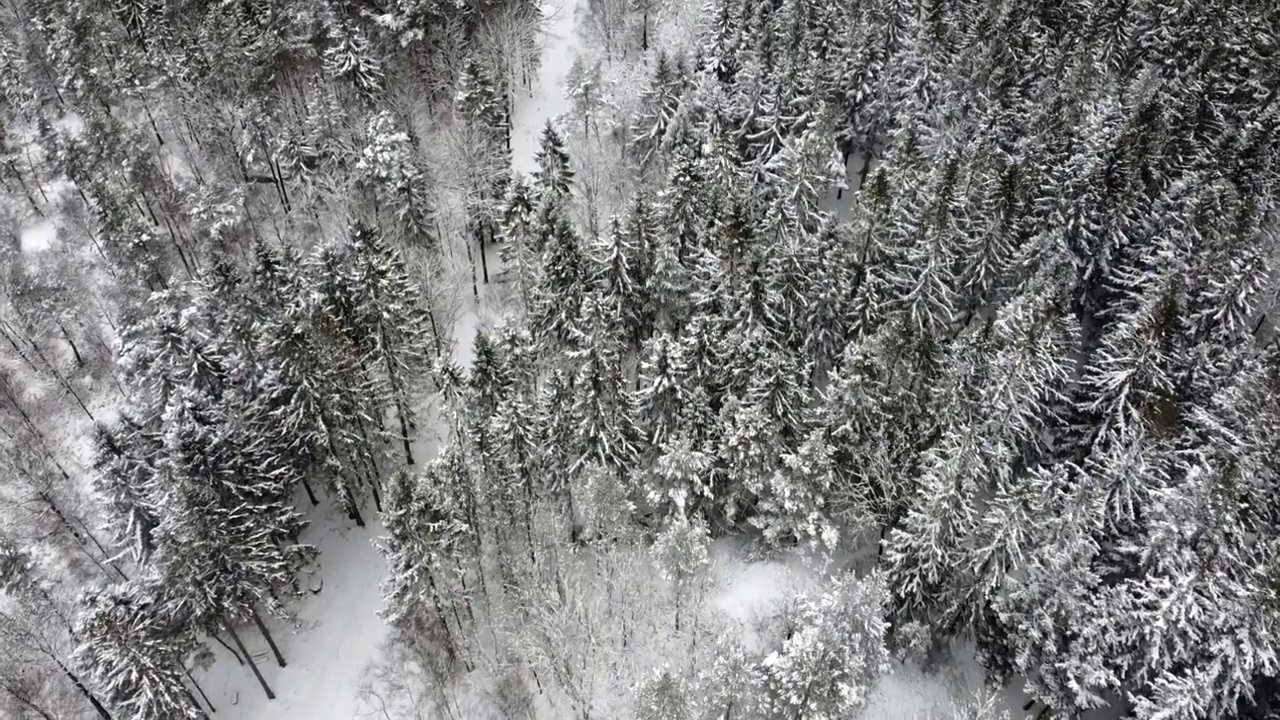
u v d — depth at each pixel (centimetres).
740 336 4828
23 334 5859
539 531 4672
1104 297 5984
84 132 6469
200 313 5256
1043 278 5156
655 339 5059
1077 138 5844
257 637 4812
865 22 6638
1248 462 4247
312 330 4503
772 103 6281
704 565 4531
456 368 4853
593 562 4925
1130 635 3909
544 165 6184
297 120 6644
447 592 4497
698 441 4672
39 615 4491
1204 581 3819
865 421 4516
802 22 6588
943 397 4478
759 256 5212
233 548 4147
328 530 5219
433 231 6259
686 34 7375
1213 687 3734
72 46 6775
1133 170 5619
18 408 5566
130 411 5022
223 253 5909
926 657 4528
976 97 6450
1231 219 5312
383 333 4888
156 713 3919
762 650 4500
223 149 6675
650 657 4559
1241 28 6894
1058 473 4203
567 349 5400
